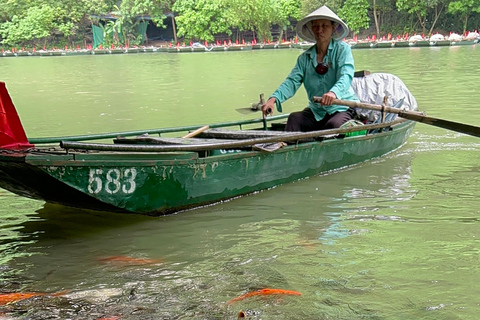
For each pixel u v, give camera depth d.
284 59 28.77
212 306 3.67
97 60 35.47
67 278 4.15
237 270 4.21
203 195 5.57
